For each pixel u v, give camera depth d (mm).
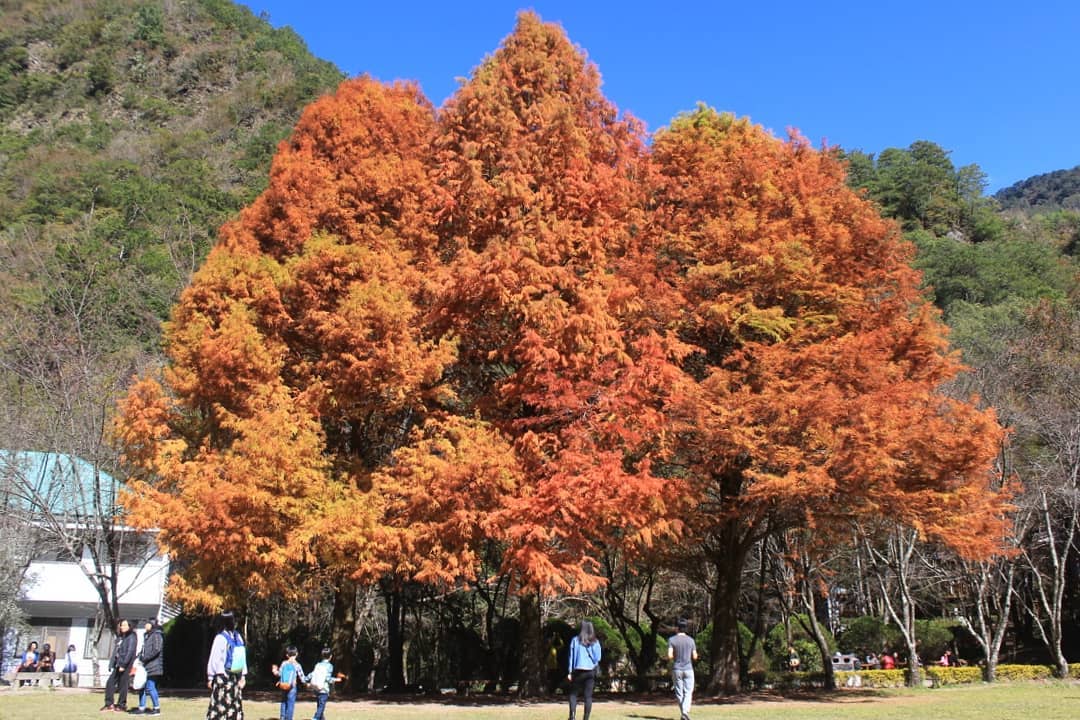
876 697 18922
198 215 54094
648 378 16531
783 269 18766
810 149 22453
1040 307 39812
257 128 100625
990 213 98188
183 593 16078
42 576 32906
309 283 18562
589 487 15172
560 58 21734
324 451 19516
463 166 19422
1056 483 26453
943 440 17062
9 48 120250
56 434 25734
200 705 15688
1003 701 16453
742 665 25234
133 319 36812
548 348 16875
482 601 30672
